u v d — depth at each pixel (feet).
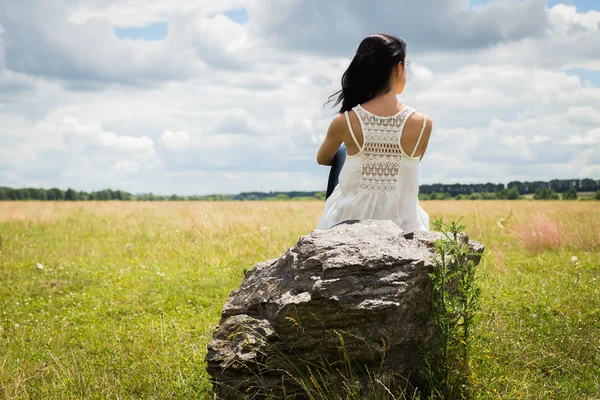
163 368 13.98
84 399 12.44
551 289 21.09
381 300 10.40
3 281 28.68
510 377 12.63
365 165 12.55
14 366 15.20
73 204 113.19
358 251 10.96
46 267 32.32
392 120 12.37
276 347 10.86
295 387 11.07
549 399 11.93
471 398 11.41
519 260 30.07
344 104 13.00
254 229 44.55
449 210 77.66
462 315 11.69
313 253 11.12
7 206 99.40
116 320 21.21
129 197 253.24
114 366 14.64
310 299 10.36
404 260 10.87
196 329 18.53
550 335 15.66
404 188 12.78
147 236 45.85
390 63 12.47
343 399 10.80
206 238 42.06
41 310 22.98
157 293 25.13
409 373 11.51
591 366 13.66
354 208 12.69
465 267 12.11
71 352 16.84
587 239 35.68
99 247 40.63
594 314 17.63
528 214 65.10
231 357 11.05
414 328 11.49
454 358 11.59
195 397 12.28
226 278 27.53
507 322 16.79
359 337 10.56
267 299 11.39
